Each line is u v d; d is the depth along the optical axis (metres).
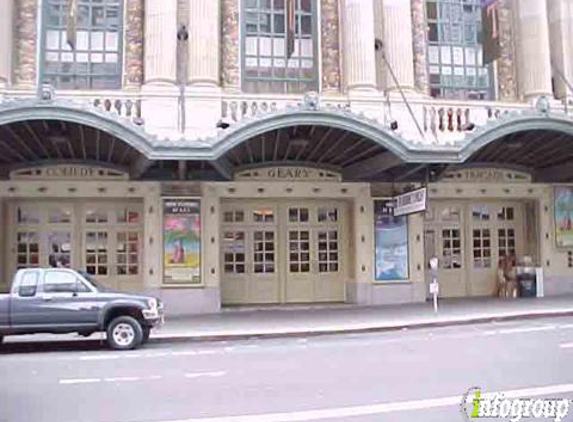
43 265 20.38
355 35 21.30
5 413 7.94
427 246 22.97
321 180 21.19
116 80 20.95
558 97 23.45
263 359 11.82
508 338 13.76
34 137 17.38
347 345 13.50
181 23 21.03
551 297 22.23
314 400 8.34
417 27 22.89
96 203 20.72
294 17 21.77
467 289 23.20
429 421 7.25
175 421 7.43
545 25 23.02
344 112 17.22
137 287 20.64
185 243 20.06
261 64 21.80
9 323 13.43
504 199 23.16
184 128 19.72
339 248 22.19
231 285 21.53
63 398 8.74
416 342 13.58
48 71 20.75
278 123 16.94
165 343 14.65
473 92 23.44
